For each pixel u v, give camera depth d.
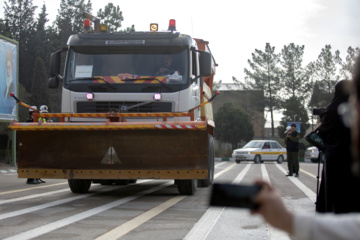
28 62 80.31
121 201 11.02
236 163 42.47
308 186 15.39
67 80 13.05
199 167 10.98
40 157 11.45
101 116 11.86
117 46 13.08
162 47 12.99
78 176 11.32
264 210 1.58
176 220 8.33
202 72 13.12
